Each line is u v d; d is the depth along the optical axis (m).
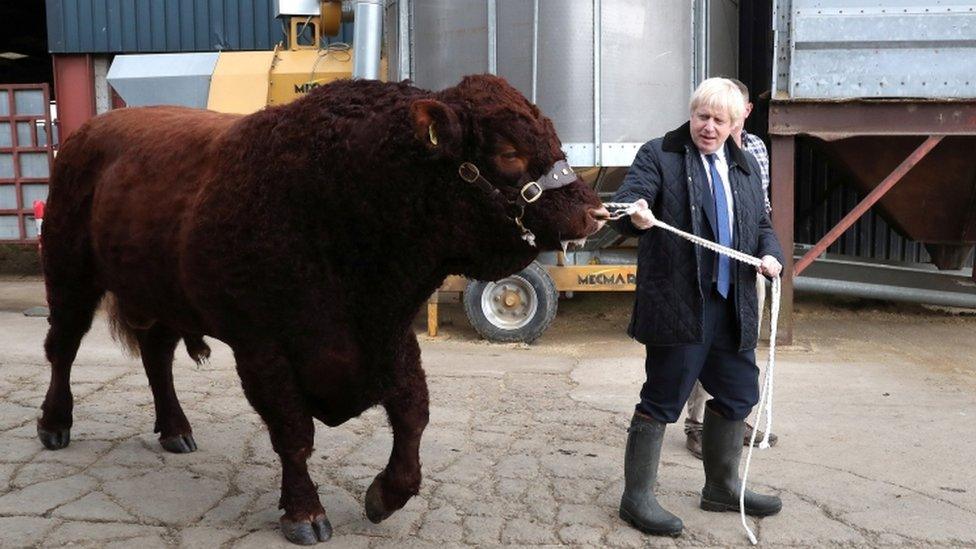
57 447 4.98
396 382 3.81
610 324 9.20
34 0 15.51
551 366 7.22
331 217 3.54
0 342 7.82
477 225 3.42
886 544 3.91
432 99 3.25
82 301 4.88
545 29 7.69
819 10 7.47
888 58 7.46
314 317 3.61
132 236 4.17
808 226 10.83
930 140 7.53
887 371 7.01
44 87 11.95
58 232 4.77
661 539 3.93
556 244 3.40
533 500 4.35
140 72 9.91
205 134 4.13
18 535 3.88
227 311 3.73
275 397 3.73
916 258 10.59
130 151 4.41
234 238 3.62
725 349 3.99
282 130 3.64
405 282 3.59
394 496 3.90
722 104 3.79
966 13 7.35
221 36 13.47
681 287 3.83
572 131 7.75
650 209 3.93
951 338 8.46
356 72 8.84
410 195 3.41
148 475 4.63
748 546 3.88
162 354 4.93
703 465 4.63
